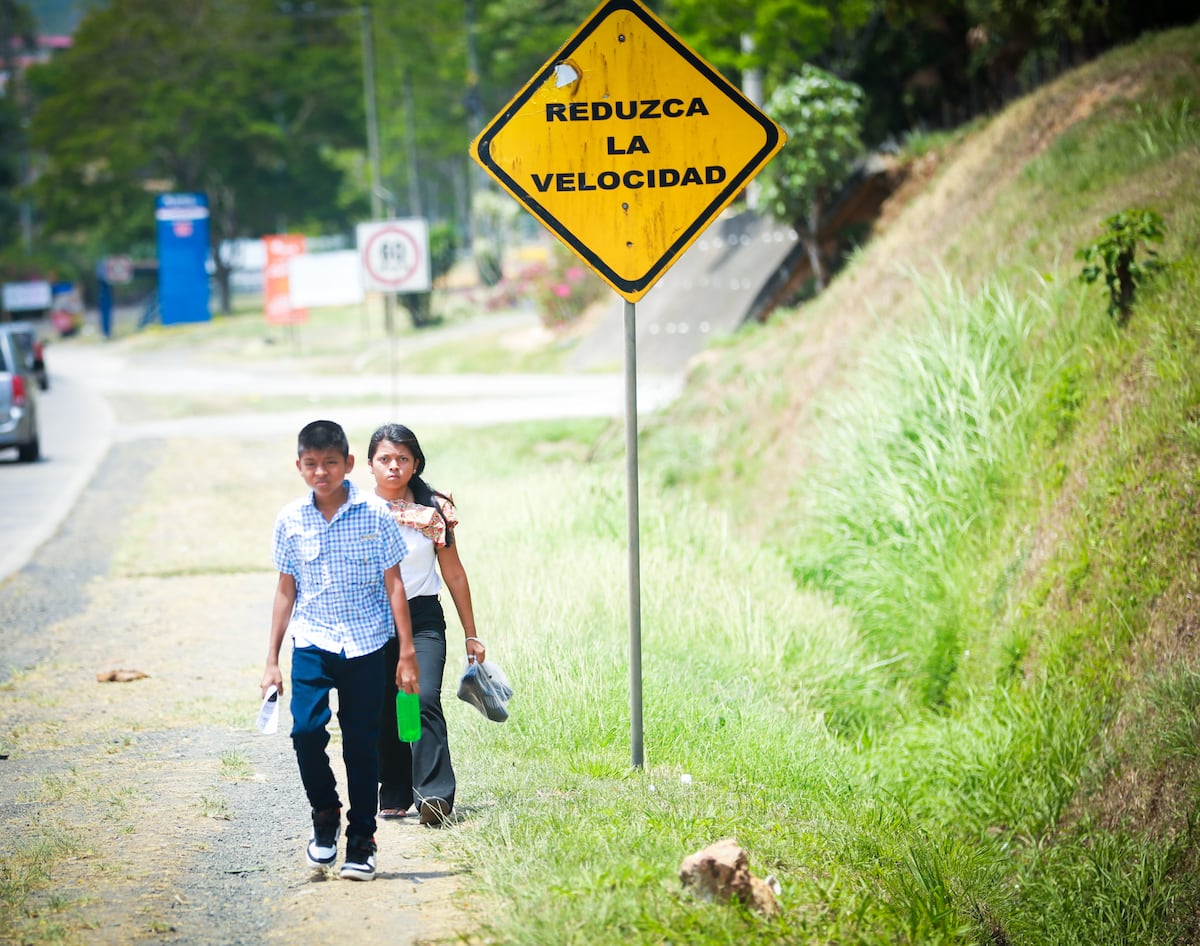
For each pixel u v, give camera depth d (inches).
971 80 3818.9
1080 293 1706.4
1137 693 1130.0
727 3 4067.4
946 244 2391.7
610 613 1397.6
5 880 742.5
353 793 734.5
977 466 1631.4
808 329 2753.4
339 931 662.5
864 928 677.3
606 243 939.3
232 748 1064.8
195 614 1631.4
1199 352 1379.2
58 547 2139.5
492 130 937.5
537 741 1040.8
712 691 1197.1
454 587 839.1
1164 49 2411.4
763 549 1911.9
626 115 933.8
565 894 667.4
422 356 5856.3
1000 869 1013.2
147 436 3727.9
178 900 711.7
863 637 1558.8
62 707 1208.8
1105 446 1412.4
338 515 729.0
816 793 1024.2
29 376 3346.5
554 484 2112.5
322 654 730.8
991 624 1443.2
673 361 4119.1
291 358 7047.2
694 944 619.5
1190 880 956.0
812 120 3400.6
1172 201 1755.7
